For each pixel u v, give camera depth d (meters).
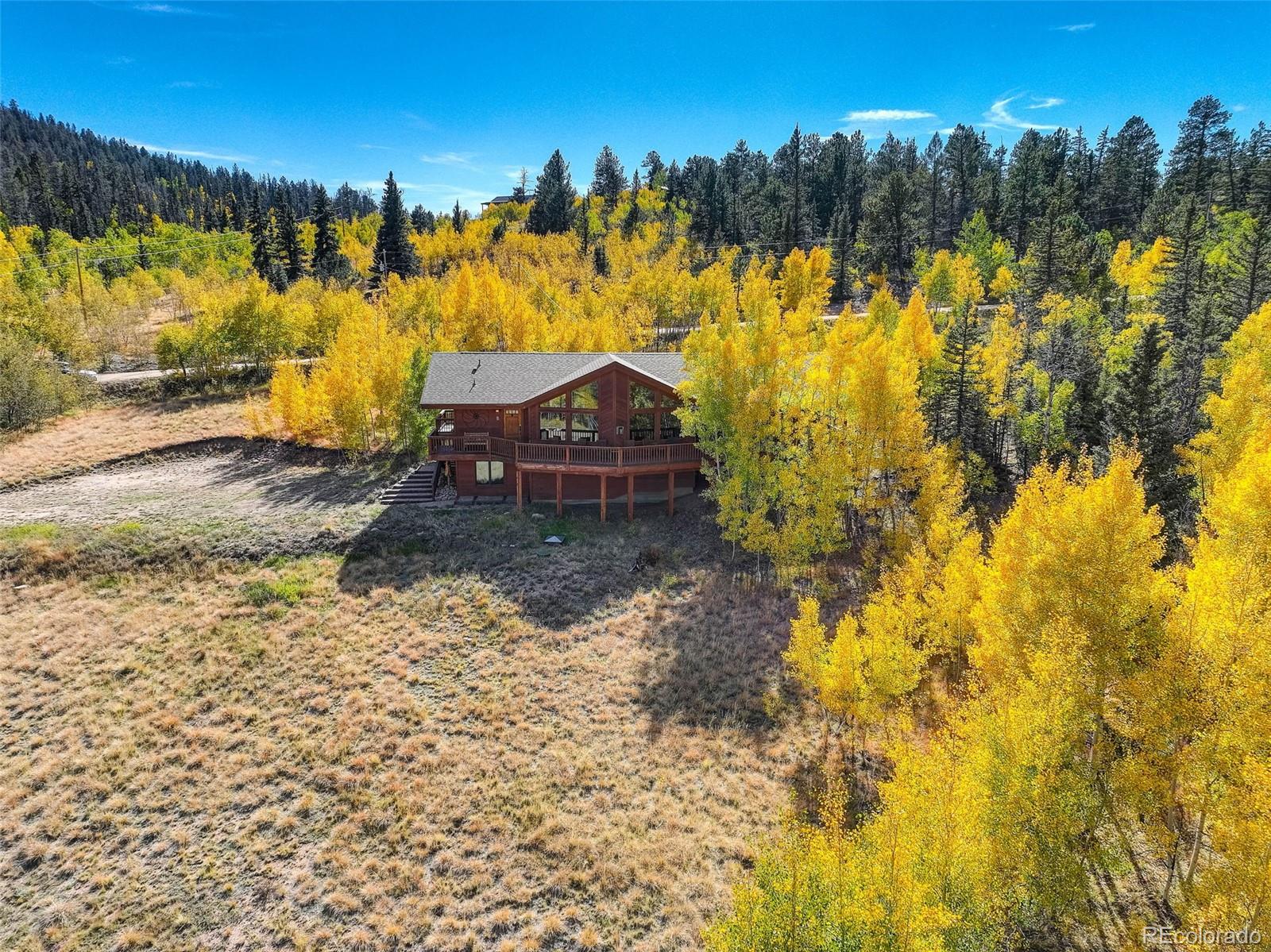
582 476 35.88
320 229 96.69
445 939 15.00
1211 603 13.26
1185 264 46.34
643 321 58.00
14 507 34.28
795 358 30.62
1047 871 12.60
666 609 27.80
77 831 17.53
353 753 20.22
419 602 27.59
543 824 17.89
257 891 16.11
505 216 138.75
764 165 129.50
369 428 43.47
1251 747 11.71
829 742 20.81
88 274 83.50
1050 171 94.38
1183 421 31.06
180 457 43.66
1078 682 13.93
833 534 26.58
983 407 35.62
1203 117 88.00
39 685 22.38
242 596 27.31
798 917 10.55
